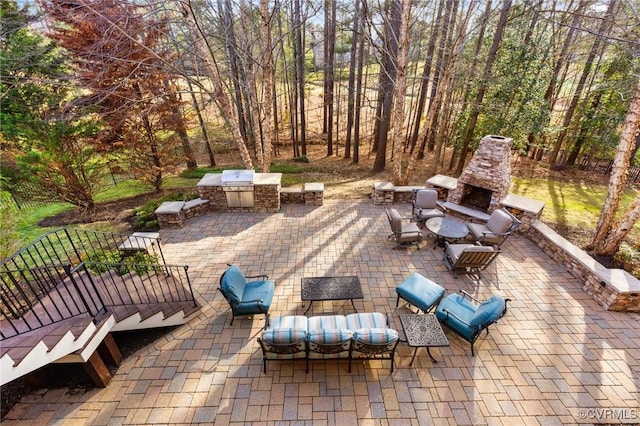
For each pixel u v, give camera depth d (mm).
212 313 5492
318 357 4391
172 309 5090
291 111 18000
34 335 3688
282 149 21047
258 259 6961
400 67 8961
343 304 5676
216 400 4082
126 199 11531
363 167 16656
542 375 4383
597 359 4613
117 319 4465
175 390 4211
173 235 7969
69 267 3963
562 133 13867
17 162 8484
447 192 9219
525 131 11172
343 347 4141
